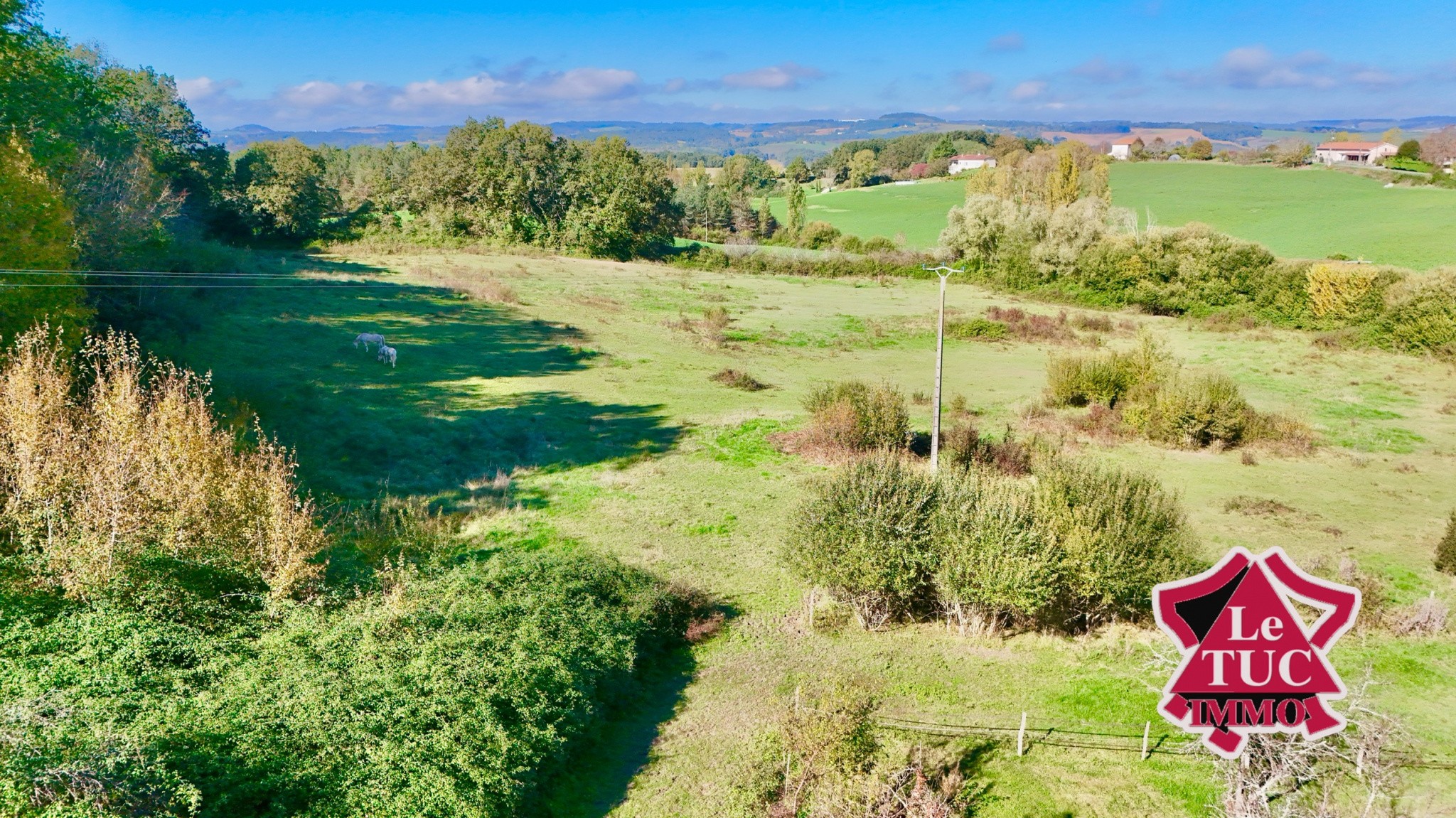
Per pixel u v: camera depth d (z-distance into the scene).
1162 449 32.88
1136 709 15.79
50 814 9.27
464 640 15.10
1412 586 20.92
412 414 32.09
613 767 13.98
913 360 47.94
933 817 11.91
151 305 37.62
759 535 24.02
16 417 16.56
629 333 49.81
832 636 18.67
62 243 26.70
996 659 17.75
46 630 13.48
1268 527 24.78
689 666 17.45
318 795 11.09
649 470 28.75
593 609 17.61
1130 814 12.84
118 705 11.88
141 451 17.00
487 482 26.84
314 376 34.84
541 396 36.16
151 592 14.89
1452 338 45.66
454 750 12.31
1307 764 12.19
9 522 16.34
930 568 18.67
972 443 30.52
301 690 12.98
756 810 12.64
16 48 28.72
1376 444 33.28
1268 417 34.09
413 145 122.25
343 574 18.58
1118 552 18.11
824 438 31.47
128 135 45.72
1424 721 14.97
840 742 13.16
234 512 17.33
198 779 10.70
